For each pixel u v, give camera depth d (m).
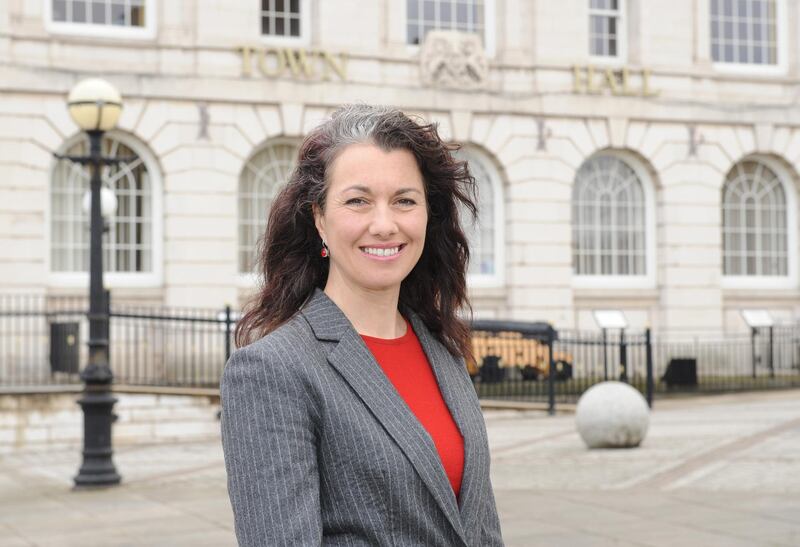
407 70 26.64
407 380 2.98
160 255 24.92
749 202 30.12
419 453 2.77
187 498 12.34
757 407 20.80
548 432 17.67
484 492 2.95
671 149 28.66
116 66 24.62
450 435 2.93
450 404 2.97
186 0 25.16
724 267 29.84
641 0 28.58
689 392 24.33
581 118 27.91
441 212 3.25
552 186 27.62
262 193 26.05
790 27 30.27
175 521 10.91
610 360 27.38
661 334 28.59
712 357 28.70
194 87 25.00
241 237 25.84
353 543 2.71
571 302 27.67
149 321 23.89
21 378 21.75
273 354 2.72
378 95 26.30
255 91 25.41
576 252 28.45
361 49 26.27
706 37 29.06
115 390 18.53
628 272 28.86
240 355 2.73
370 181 2.88
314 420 2.72
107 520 11.10
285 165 26.23
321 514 2.71
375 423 2.77
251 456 2.64
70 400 18.28
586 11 28.03
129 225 24.81
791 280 30.20
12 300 23.47
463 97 26.98
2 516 11.55
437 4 27.39
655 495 11.61
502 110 27.30
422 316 3.26
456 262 3.29
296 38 26.28
